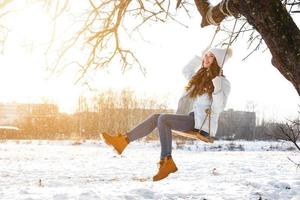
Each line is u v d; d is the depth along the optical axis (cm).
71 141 4938
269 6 349
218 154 3400
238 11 386
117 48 641
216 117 479
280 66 359
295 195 1080
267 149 4353
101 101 5459
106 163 2277
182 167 2062
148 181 1480
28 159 2469
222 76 474
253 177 1559
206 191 1134
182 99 501
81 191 1074
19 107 5931
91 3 589
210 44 459
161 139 457
